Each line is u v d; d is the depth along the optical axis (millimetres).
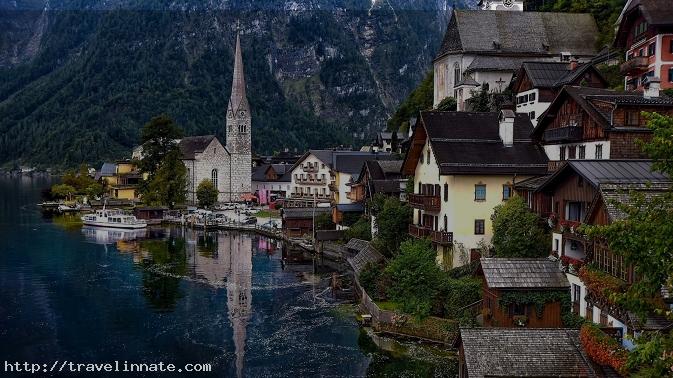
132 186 190125
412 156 75188
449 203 65375
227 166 185250
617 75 93750
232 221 134125
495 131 68938
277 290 73875
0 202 185625
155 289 73938
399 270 57688
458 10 130375
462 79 118750
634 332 33688
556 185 51250
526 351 36031
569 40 126188
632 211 22734
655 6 80562
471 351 36125
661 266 21266
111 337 56062
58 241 110688
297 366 49375
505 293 46500
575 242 47719
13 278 78688
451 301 54344
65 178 196375
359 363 49812
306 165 159375
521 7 166750
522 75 88625
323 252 97438
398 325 55500
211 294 71812
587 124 58281
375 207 86938
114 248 104125
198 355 51750
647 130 54250
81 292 72000
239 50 188375
